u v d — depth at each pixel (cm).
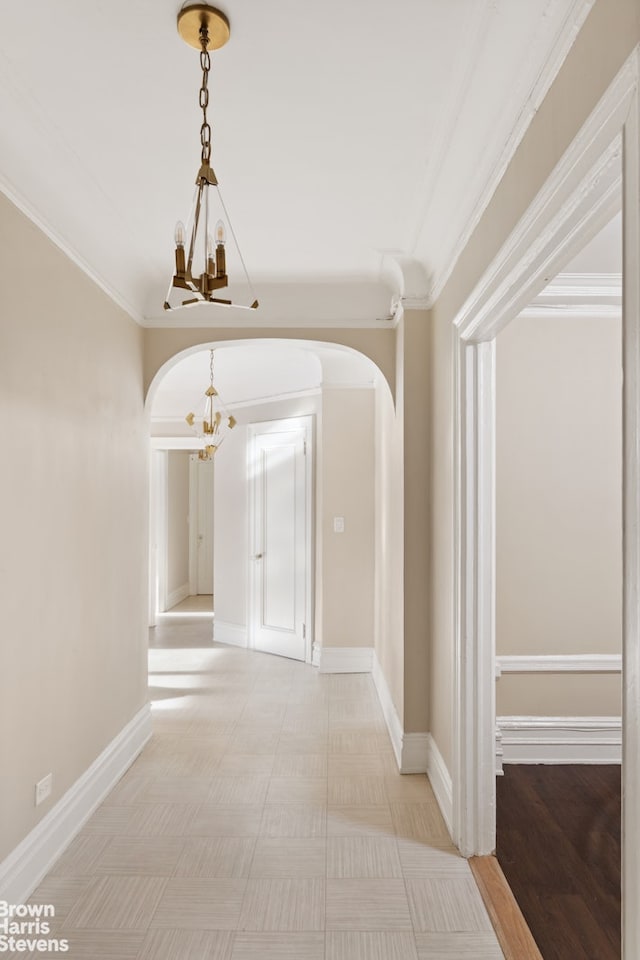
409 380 367
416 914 237
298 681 539
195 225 182
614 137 131
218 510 712
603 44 139
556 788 345
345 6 174
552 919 237
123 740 360
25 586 247
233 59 196
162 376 422
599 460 379
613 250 298
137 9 175
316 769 364
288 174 269
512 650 377
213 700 488
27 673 249
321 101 218
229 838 289
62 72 201
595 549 378
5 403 233
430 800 327
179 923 231
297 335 415
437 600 339
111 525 347
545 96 176
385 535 477
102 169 262
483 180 238
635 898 120
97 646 325
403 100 217
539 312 377
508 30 174
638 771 120
